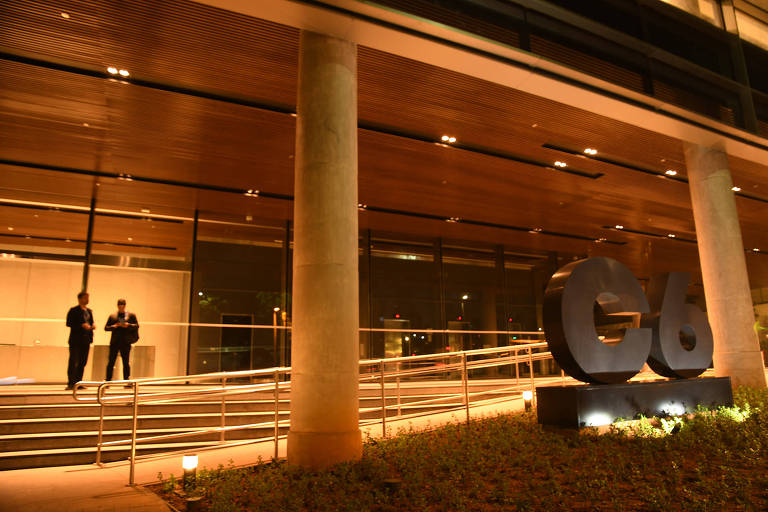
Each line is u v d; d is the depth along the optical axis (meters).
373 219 15.45
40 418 7.34
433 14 7.52
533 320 18.70
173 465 6.30
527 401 9.05
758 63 12.14
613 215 15.73
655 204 14.79
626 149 11.37
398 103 9.22
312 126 6.46
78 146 10.18
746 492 4.55
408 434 7.41
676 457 5.87
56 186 12.04
